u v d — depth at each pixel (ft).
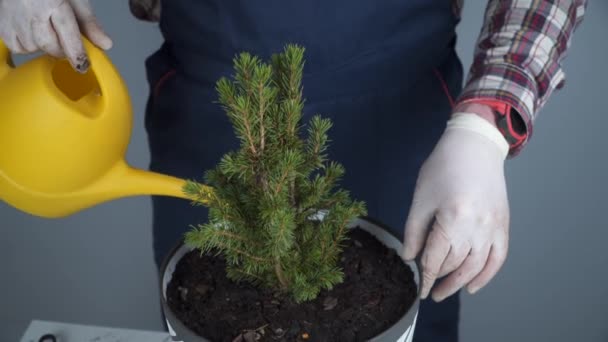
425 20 3.41
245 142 2.32
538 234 5.79
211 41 3.43
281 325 2.45
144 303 5.63
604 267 5.60
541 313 5.41
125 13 6.46
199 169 3.74
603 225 5.79
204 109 3.61
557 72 3.02
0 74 2.63
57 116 2.44
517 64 2.93
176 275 2.63
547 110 6.34
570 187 5.98
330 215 2.47
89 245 6.00
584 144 6.15
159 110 3.78
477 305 5.50
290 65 2.32
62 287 5.73
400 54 3.43
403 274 2.63
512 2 3.04
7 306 5.59
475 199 2.78
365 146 3.62
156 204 3.90
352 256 2.69
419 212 2.88
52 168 2.50
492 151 2.90
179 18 3.48
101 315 5.56
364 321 2.45
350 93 3.49
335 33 3.30
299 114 2.37
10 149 2.48
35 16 2.53
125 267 5.86
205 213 3.80
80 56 2.51
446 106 3.70
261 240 2.40
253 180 2.39
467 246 2.79
